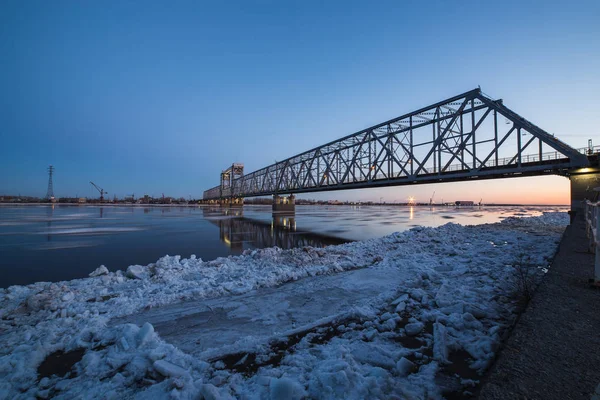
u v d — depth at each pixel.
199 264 11.30
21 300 7.61
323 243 22.78
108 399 3.16
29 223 40.53
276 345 4.36
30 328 5.54
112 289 8.42
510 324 4.29
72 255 16.91
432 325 4.63
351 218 54.56
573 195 19.69
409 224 38.72
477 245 12.88
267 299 6.84
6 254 17.22
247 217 58.38
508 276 6.87
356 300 6.42
